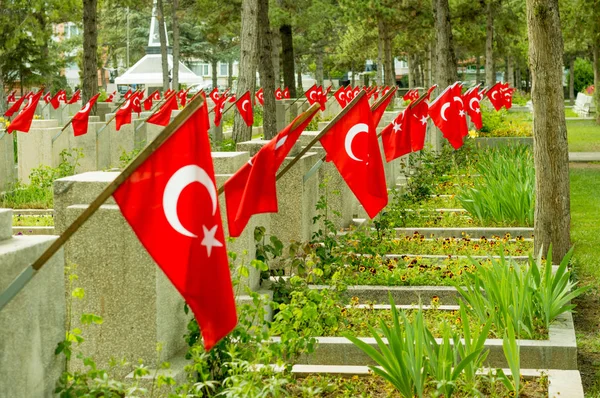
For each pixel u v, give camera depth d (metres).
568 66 94.12
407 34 58.25
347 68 97.88
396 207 17.34
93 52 31.88
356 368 9.20
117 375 8.34
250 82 26.80
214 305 5.80
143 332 8.29
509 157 20.42
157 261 5.79
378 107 13.88
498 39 62.91
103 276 8.32
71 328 8.39
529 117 42.38
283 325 8.40
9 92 64.94
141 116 30.52
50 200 19.59
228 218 8.99
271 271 11.91
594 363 9.95
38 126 23.41
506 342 8.38
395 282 11.80
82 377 6.44
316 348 9.62
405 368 8.06
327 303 9.45
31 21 40.38
